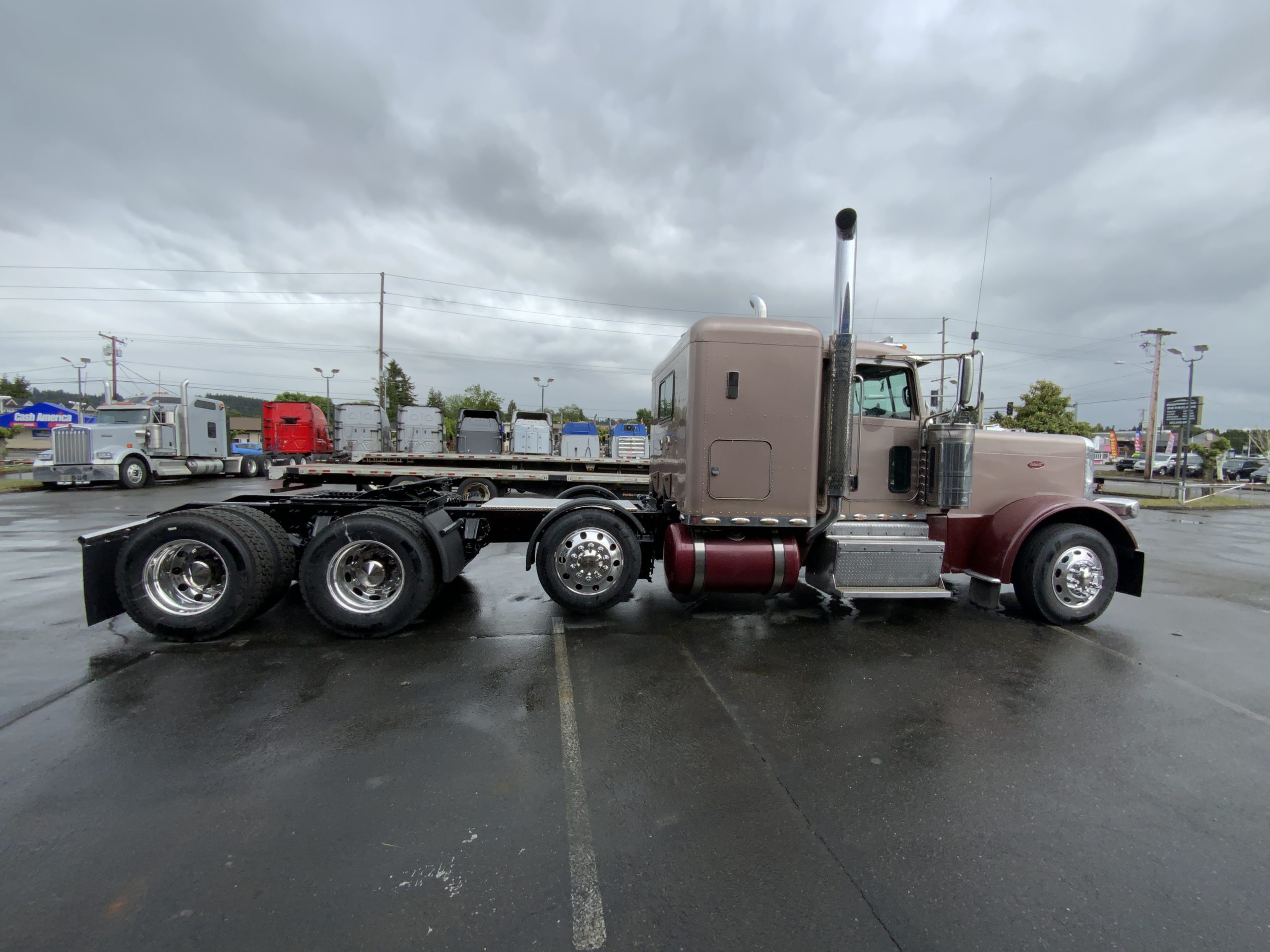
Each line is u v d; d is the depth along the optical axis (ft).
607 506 16.88
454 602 18.83
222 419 78.02
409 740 9.98
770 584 15.94
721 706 11.50
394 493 19.54
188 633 14.48
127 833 7.52
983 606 17.31
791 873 6.99
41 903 6.36
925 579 16.20
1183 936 6.13
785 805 8.34
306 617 16.89
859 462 16.97
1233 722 11.03
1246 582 23.48
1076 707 11.62
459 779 8.84
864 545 15.97
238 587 14.49
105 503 46.62
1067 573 16.55
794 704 11.61
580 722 10.72
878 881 6.89
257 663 13.37
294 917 6.23
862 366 16.93
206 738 9.96
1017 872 7.06
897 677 13.01
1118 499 18.78
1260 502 64.80
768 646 14.96
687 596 17.58
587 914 6.32
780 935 6.09
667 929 6.15
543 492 45.21
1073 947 5.98
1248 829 7.94
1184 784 9.02
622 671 13.15
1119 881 6.93
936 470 16.71
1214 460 109.70
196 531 14.32
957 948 5.95
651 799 8.43
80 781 8.66
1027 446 17.71
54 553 25.99
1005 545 16.61
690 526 15.67
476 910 6.36
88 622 14.12
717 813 8.14
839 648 14.85
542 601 19.08
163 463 67.05
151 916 6.21
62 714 10.79
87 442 59.00
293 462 45.98
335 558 14.97
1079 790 8.80
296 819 7.84
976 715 11.21
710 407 15.31
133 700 11.38
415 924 6.15
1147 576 24.63
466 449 56.80
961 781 9.01
